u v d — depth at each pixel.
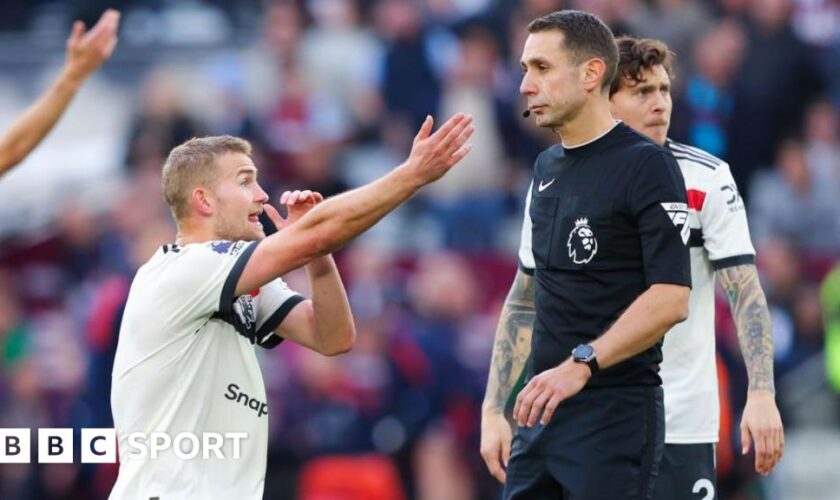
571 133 21.05
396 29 53.59
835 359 43.16
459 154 19.38
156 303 20.59
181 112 51.62
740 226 22.78
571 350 20.88
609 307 20.69
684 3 52.38
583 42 20.77
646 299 20.14
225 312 20.62
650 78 22.70
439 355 42.34
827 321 44.00
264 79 53.94
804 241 50.59
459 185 49.56
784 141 51.53
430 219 49.16
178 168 21.34
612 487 20.70
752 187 51.19
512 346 22.97
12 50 54.91
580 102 20.83
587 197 20.75
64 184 52.16
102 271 48.56
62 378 44.81
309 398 41.19
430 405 41.72
